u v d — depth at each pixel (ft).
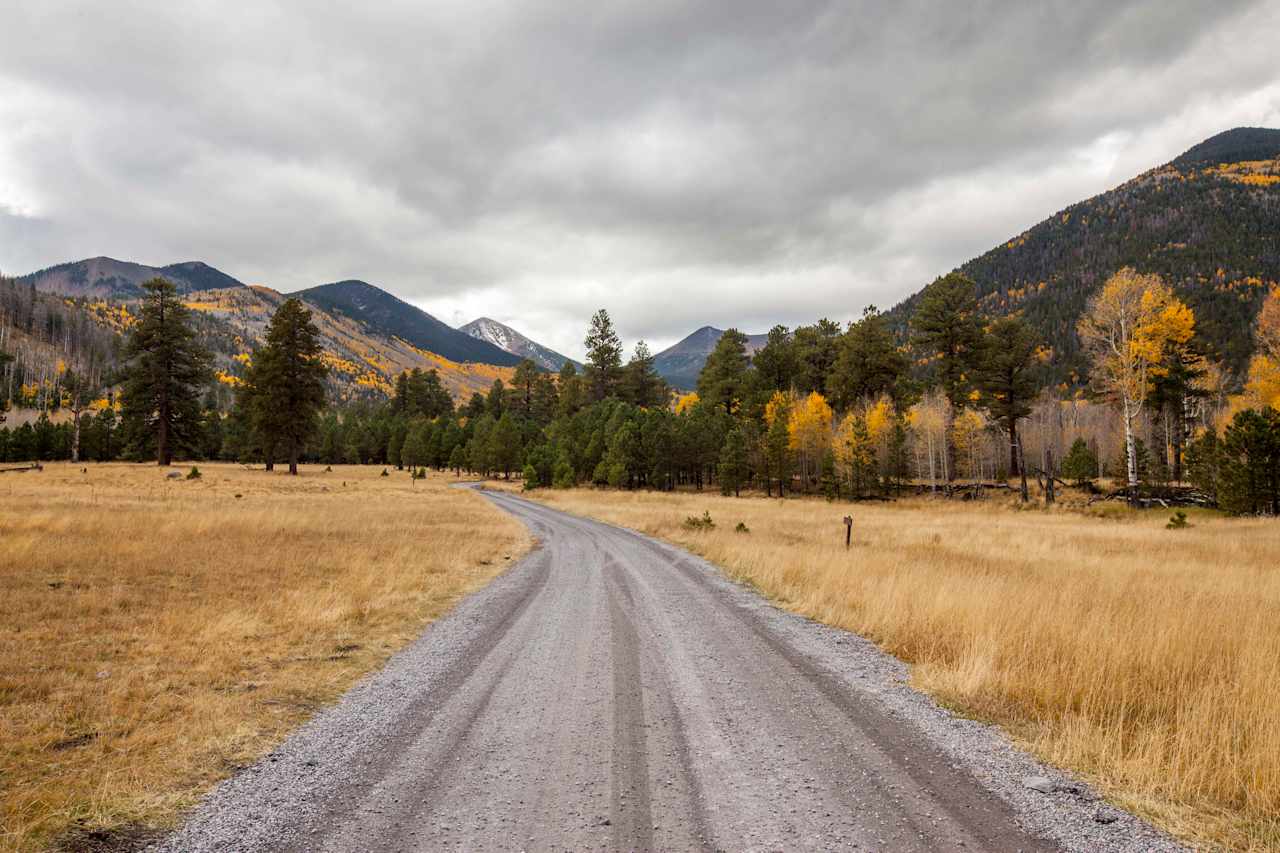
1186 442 152.76
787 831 11.55
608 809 12.42
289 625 28.27
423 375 449.06
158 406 177.47
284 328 174.40
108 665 21.62
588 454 221.05
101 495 92.58
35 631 25.39
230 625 27.14
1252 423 84.89
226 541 51.88
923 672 21.62
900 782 13.70
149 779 13.67
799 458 191.72
